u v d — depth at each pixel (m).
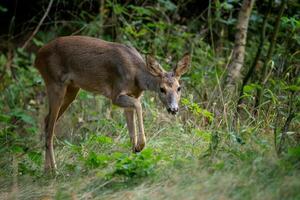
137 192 9.73
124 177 10.58
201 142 11.97
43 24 19.05
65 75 13.12
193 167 10.04
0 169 12.47
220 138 11.43
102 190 10.36
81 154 12.66
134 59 12.70
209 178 9.48
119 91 12.59
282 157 10.02
